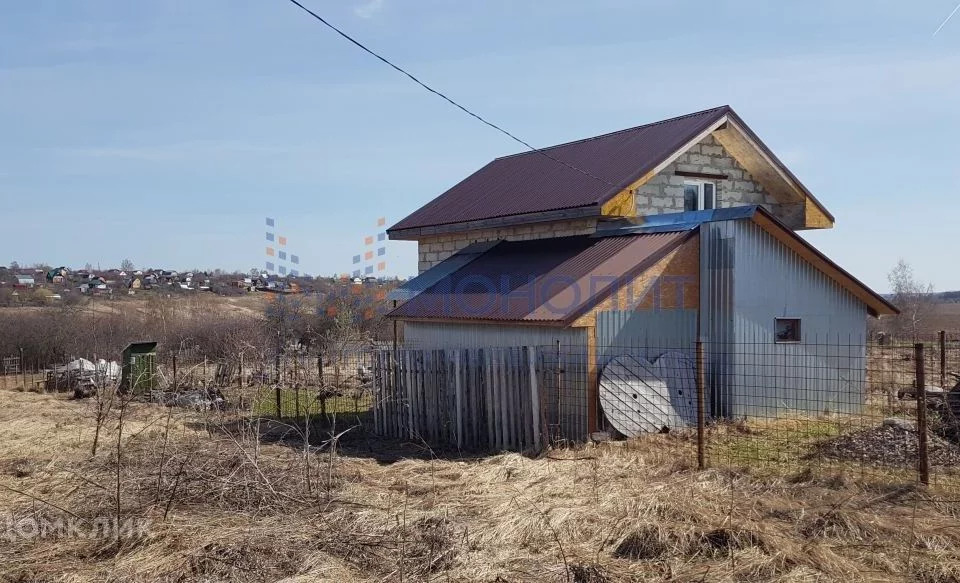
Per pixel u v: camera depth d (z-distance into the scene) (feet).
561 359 40.68
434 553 20.90
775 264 45.96
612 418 39.14
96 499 26.20
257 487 26.35
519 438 38.52
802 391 47.06
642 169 49.11
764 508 24.63
